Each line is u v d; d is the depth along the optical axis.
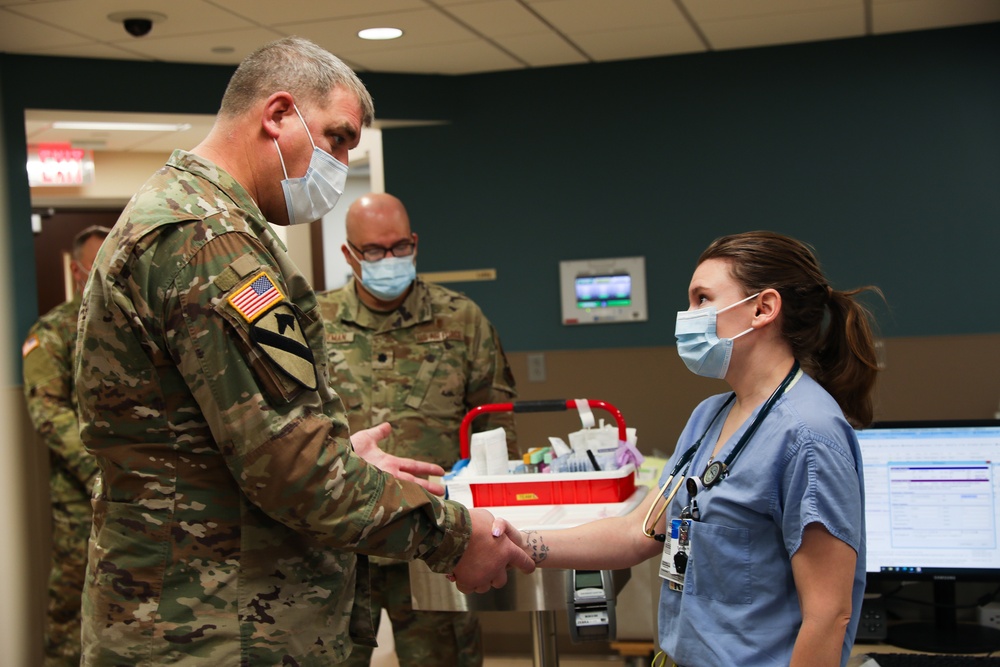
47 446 3.75
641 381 4.08
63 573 3.59
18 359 3.67
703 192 4.03
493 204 4.17
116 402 1.43
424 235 4.21
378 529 1.47
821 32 3.75
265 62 1.60
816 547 1.36
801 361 1.55
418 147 4.20
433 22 3.33
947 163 3.83
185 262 1.38
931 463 2.21
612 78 4.07
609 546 1.76
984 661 2.02
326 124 1.63
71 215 6.41
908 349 3.86
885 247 3.90
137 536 1.44
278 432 1.39
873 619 2.29
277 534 1.49
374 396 2.81
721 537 1.44
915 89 3.83
